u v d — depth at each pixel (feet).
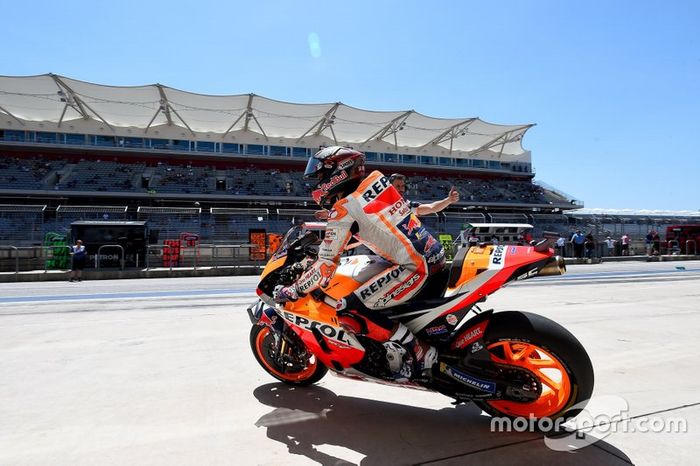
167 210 81.71
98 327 20.88
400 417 10.34
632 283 39.81
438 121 143.23
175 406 11.01
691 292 32.86
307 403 11.23
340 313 9.75
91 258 64.28
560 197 162.61
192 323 21.81
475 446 8.82
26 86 112.16
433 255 9.71
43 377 13.32
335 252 9.28
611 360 14.57
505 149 176.14
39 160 128.26
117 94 116.98
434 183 157.48
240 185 135.23
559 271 8.50
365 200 9.36
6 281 57.67
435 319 9.30
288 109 130.41
